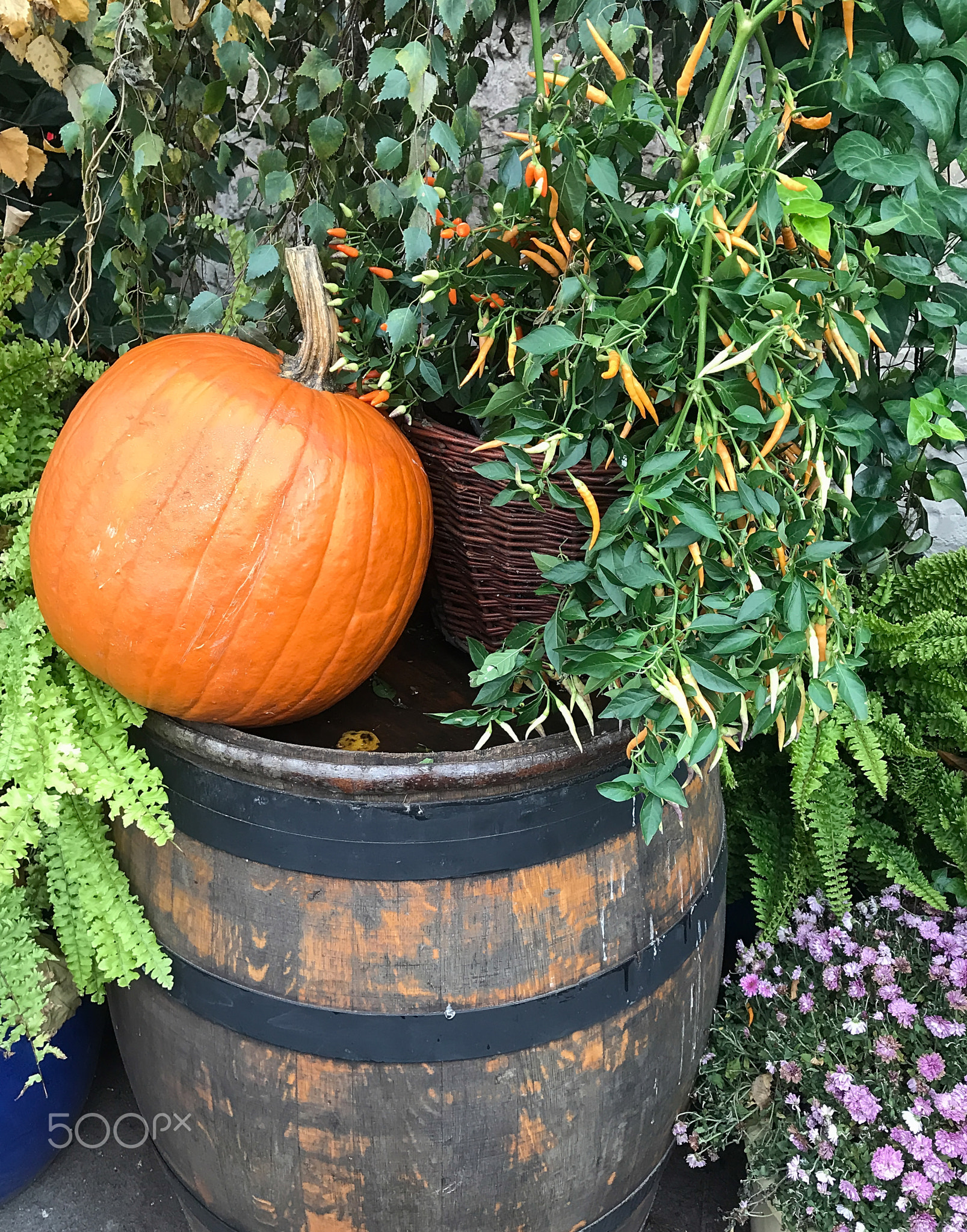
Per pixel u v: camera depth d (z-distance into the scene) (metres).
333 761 0.92
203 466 0.94
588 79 0.93
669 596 0.86
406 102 1.19
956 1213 1.13
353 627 1.02
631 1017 1.05
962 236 1.03
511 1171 1.03
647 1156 1.17
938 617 1.44
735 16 0.92
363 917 0.95
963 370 1.67
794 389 0.81
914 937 1.43
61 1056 1.18
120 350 1.42
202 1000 1.02
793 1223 1.17
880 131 1.05
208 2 1.13
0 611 1.17
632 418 0.85
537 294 1.01
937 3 0.90
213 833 0.99
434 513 1.17
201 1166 1.11
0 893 1.15
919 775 1.49
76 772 1.04
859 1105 1.19
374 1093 0.98
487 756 0.92
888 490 1.34
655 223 0.75
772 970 1.41
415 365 1.07
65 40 1.40
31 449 1.31
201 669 0.98
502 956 0.96
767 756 1.59
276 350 1.24
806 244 0.83
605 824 1.00
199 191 1.36
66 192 1.64
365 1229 1.04
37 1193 1.44
